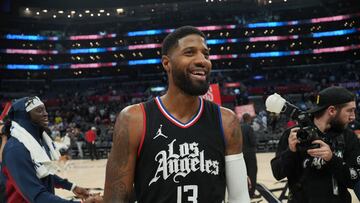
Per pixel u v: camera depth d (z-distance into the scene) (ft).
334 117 8.26
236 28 137.90
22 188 7.77
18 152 7.97
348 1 133.59
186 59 4.79
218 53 139.64
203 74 4.85
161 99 5.10
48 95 132.67
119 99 115.65
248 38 138.31
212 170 4.79
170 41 5.01
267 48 139.33
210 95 16.25
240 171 5.12
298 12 138.00
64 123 90.12
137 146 4.91
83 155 65.92
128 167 4.91
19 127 8.36
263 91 109.60
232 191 5.16
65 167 43.91
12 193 8.09
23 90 135.23
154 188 4.72
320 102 8.39
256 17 139.74
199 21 139.64
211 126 4.98
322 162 8.12
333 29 135.13
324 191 8.15
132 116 4.95
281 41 139.03
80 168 46.16
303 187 8.38
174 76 4.88
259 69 139.03
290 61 140.46
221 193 4.90
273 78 129.29
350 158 8.24
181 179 4.66
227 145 5.06
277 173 8.75
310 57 139.54
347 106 8.18
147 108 5.01
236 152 5.12
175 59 4.86
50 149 9.45
